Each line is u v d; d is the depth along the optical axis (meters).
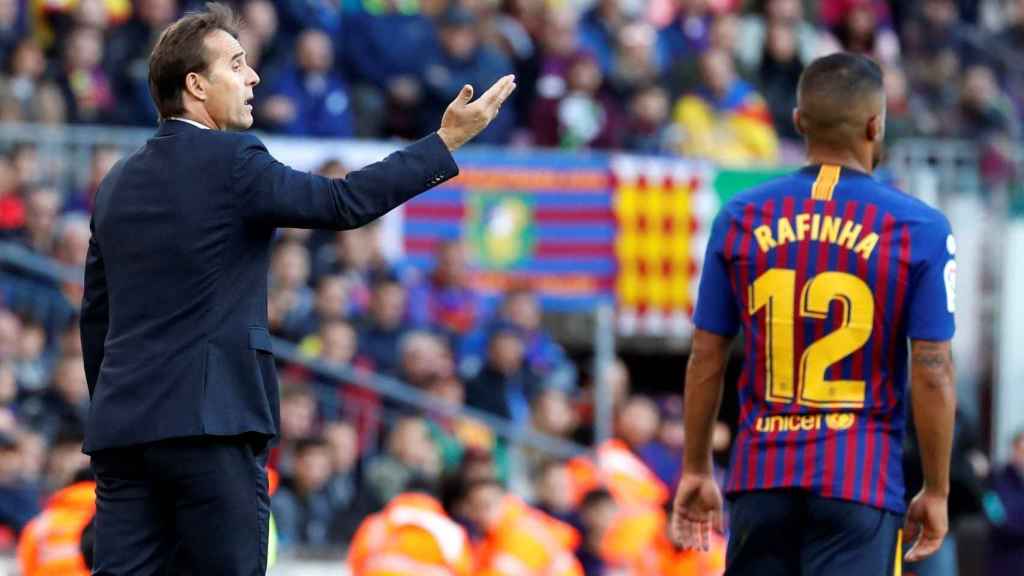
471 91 18.58
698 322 19.95
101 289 18.92
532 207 51.31
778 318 19.39
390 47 53.84
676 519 20.66
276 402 18.56
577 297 51.38
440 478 42.47
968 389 54.62
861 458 19.11
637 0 61.81
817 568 19.27
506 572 37.19
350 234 48.03
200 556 18.23
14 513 38.66
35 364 43.09
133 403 18.06
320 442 41.84
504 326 48.56
